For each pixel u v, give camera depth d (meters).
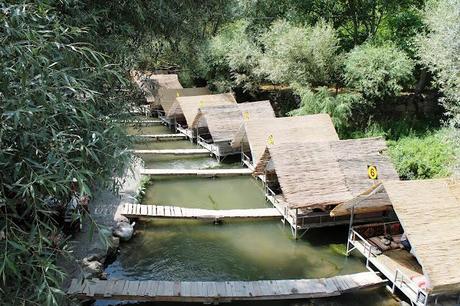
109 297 9.86
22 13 4.36
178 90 30.28
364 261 12.27
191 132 24.89
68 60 5.57
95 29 7.75
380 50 19.11
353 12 24.72
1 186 4.46
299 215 13.36
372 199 12.19
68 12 7.09
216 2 10.63
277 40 23.19
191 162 21.48
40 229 4.88
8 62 4.42
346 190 13.29
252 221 14.80
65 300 6.51
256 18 27.72
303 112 21.45
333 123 20.19
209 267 11.98
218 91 30.31
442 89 14.41
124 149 6.36
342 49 24.14
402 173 15.94
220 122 21.64
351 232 12.32
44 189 4.91
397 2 23.03
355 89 20.98
